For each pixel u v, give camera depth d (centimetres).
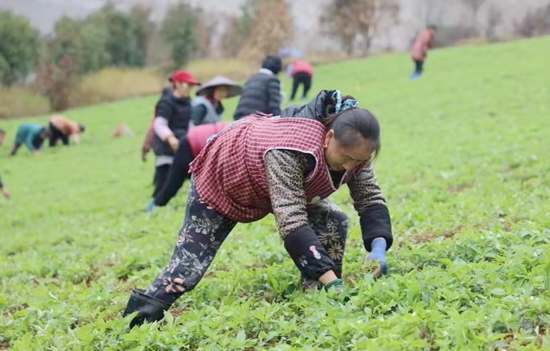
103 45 3762
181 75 1030
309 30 4400
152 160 1962
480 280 443
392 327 388
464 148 1303
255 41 3984
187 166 859
